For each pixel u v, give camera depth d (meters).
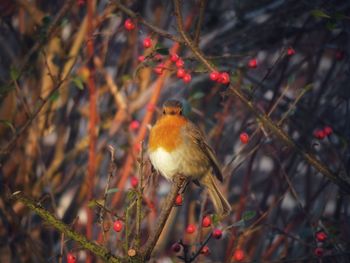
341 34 11.02
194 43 8.70
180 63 8.79
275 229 9.99
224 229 8.14
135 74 9.03
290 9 11.58
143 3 11.83
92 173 10.32
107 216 10.05
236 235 10.11
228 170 11.03
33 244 10.45
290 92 12.12
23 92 11.21
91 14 10.63
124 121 11.26
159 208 11.09
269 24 11.77
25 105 9.80
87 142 11.26
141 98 11.57
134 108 11.53
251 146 11.55
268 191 10.95
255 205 11.10
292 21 11.55
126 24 8.98
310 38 11.79
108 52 11.56
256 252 10.46
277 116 11.73
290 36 11.71
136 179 9.48
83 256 10.81
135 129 11.20
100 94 11.80
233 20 12.34
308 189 11.02
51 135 11.46
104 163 12.27
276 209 10.66
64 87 10.68
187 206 11.11
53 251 10.68
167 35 8.79
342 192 8.91
